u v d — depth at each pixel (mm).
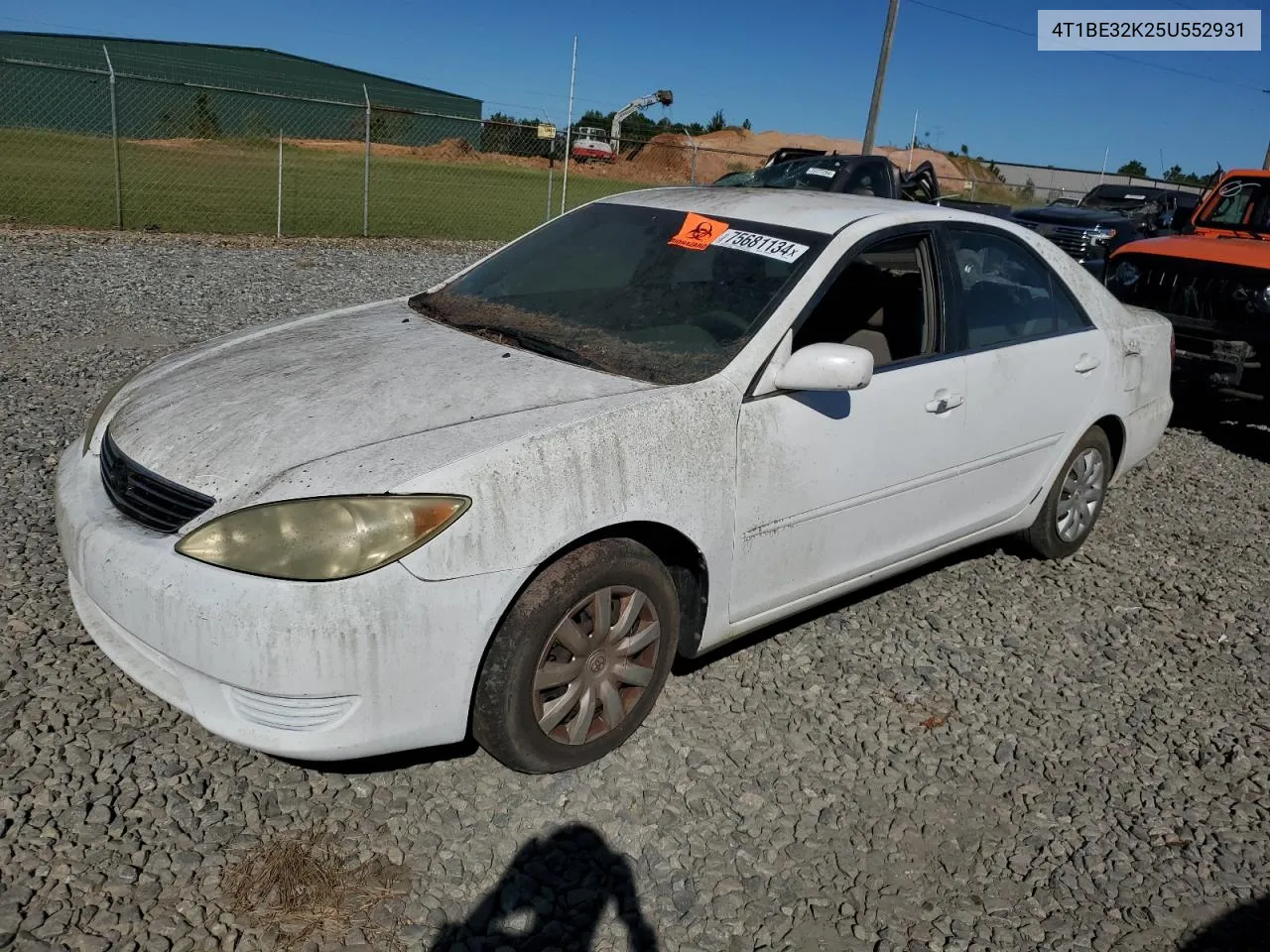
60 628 3646
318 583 2578
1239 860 3059
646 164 36250
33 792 2850
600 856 2834
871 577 3980
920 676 3908
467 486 2703
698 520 3176
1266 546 5637
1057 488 4789
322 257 13617
